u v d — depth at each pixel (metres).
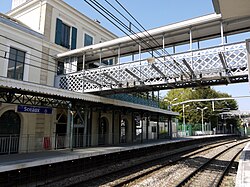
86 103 15.70
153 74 13.19
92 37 22.06
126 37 15.02
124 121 24.53
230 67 11.26
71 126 13.55
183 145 26.11
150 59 12.94
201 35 14.25
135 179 9.48
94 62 19.95
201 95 50.94
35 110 12.86
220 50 11.61
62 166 10.21
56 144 14.27
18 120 14.52
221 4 6.97
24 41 15.94
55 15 18.50
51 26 18.11
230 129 62.06
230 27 13.12
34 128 15.09
